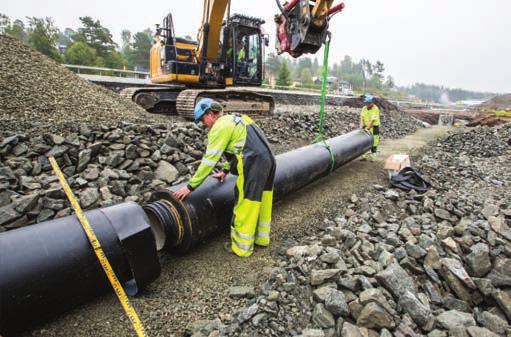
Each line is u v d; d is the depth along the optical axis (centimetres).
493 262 317
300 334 222
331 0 449
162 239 312
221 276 301
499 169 755
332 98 2395
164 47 948
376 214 420
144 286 264
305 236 389
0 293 196
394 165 601
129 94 923
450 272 291
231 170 328
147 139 542
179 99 881
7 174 396
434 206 470
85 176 441
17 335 225
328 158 542
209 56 930
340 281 260
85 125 526
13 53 691
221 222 341
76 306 242
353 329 215
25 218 348
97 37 5081
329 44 491
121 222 253
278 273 285
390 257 301
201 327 233
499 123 1738
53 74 702
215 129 296
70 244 230
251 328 226
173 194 307
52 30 4397
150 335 232
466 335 221
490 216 404
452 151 1005
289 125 947
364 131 750
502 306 262
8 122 495
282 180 426
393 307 244
